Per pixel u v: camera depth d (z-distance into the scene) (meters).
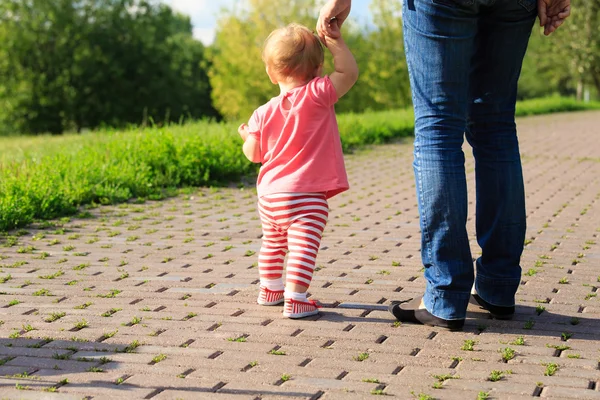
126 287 4.05
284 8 45.41
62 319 3.44
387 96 45.44
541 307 3.58
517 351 2.97
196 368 2.79
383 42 45.38
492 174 3.37
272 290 3.66
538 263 4.52
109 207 6.84
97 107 49.12
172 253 4.96
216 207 6.92
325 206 3.48
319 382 2.64
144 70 50.69
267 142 3.52
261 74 46.53
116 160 8.41
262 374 2.72
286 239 3.62
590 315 3.49
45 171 7.43
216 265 4.59
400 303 3.46
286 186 3.43
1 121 48.75
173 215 6.47
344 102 46.53
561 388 2.58
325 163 3.46
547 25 3.28
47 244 5.25
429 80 3.18
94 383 2.63
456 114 3.19
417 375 2.71
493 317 3.44
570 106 28.92
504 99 3.37
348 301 3.75
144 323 3.36
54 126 49.53
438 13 3.10
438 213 3.19
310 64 3.52
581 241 5.22
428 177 3.20
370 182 8.40
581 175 8.76
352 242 5.25
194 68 63.81
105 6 50.47
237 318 3.45
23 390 2.56
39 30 48.56
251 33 46.72
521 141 13.48
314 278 4.22
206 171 8.27
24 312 3.56
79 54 48.28
